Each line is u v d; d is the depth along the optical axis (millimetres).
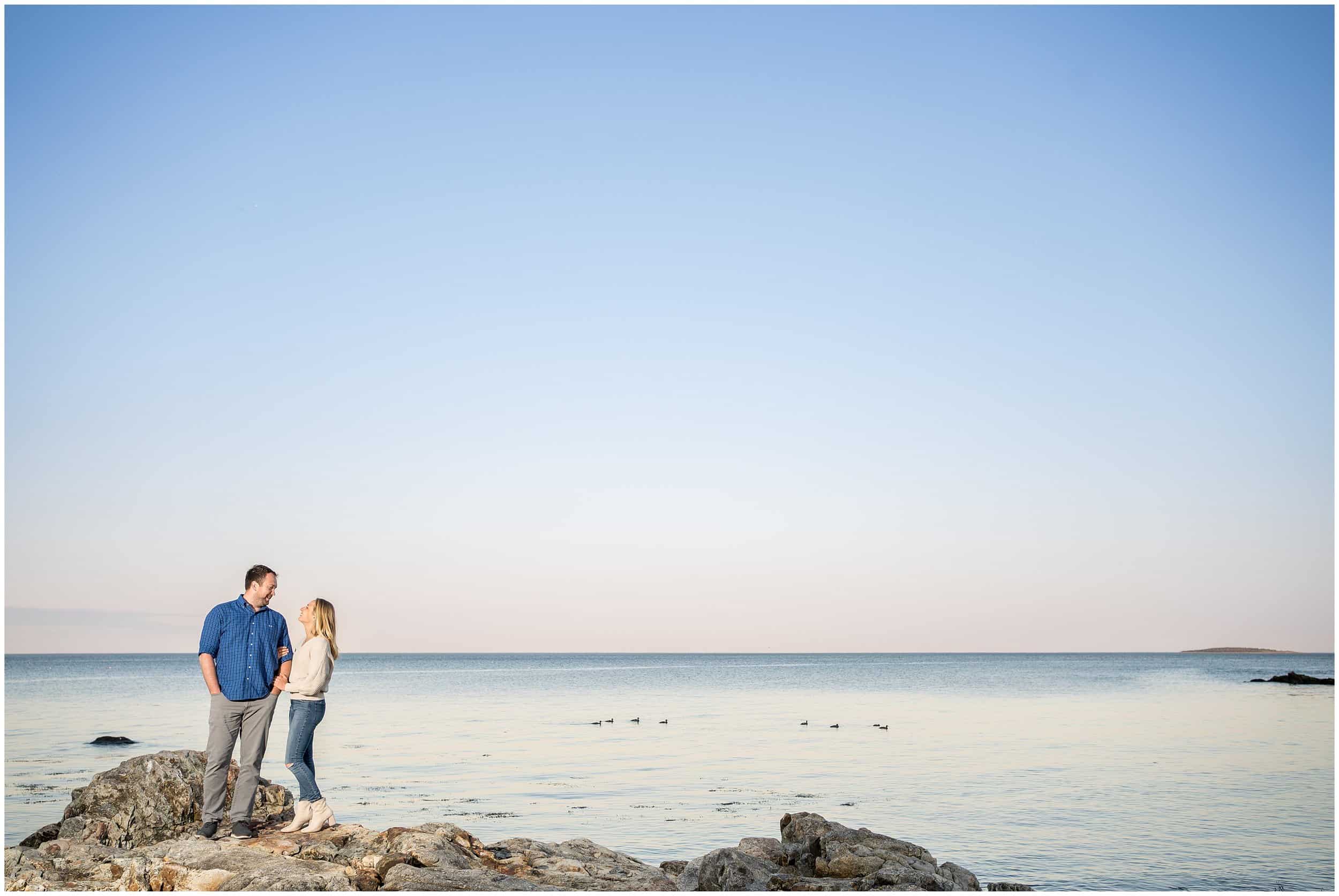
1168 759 32344
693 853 18016
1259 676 116250
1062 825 20906
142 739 35875
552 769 29125
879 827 20594
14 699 60500
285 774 26328
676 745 36594
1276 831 20453
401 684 99625
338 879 7969
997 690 84125
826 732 42156
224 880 7852
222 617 9422
